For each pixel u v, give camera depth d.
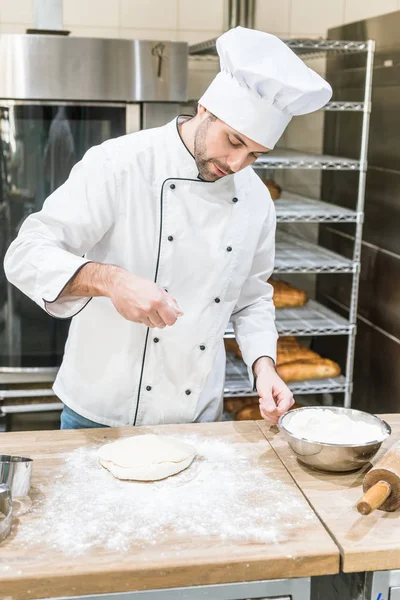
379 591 1.09
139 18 2.71
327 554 1.05
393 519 1.15
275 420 1.45
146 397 1.52
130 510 1.16
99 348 1.51
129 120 2.26
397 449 1.25
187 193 1.46
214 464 1.33
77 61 2.16
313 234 3.06
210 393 1.61
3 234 2.35
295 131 2.95
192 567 1.02
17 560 1.02
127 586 1.01
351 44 2.29
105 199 1.43
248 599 1.06
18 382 2.48
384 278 2.51
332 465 1.28
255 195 1.57
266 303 1.69
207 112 1.36
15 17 2.62
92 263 1.28
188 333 1.49
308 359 2.57
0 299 2.40
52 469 1.29
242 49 1.28
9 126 2.24
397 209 2.38
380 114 2.49
